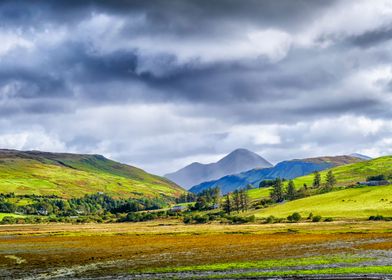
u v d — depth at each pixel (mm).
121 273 65750
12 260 85375
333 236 114938
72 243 119688
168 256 83938
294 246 93188
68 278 62969
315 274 58281
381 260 67688
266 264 68375
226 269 65500
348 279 54438
